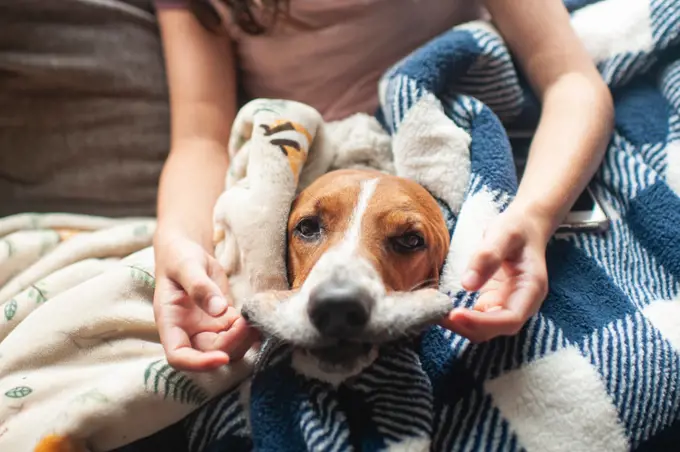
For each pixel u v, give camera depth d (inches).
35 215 40.1
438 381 26.5
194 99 39.7
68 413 25.9
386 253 26.9
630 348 26.0
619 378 25.2
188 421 28.2
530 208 27.4
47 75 41.1
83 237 36.5
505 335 25.3
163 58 44.6
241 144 34.4
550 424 24.8
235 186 31.6
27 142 41.8
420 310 23.2
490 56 35.8
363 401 25.5
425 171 32.2
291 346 25.7
